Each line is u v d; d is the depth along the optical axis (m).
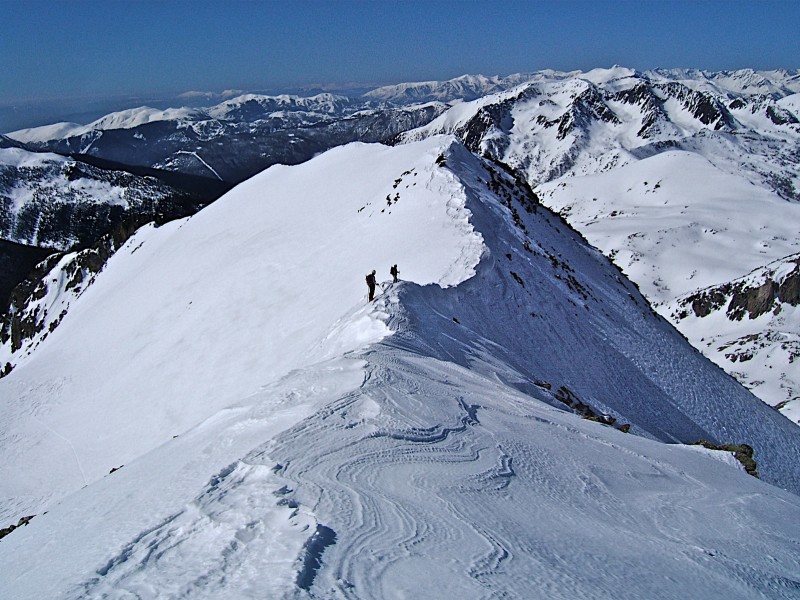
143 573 6.68
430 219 39.19
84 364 56.94
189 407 34.16
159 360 43.66
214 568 6.45
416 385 15.62
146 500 9.81
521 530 8.70
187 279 57.28
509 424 14.75
